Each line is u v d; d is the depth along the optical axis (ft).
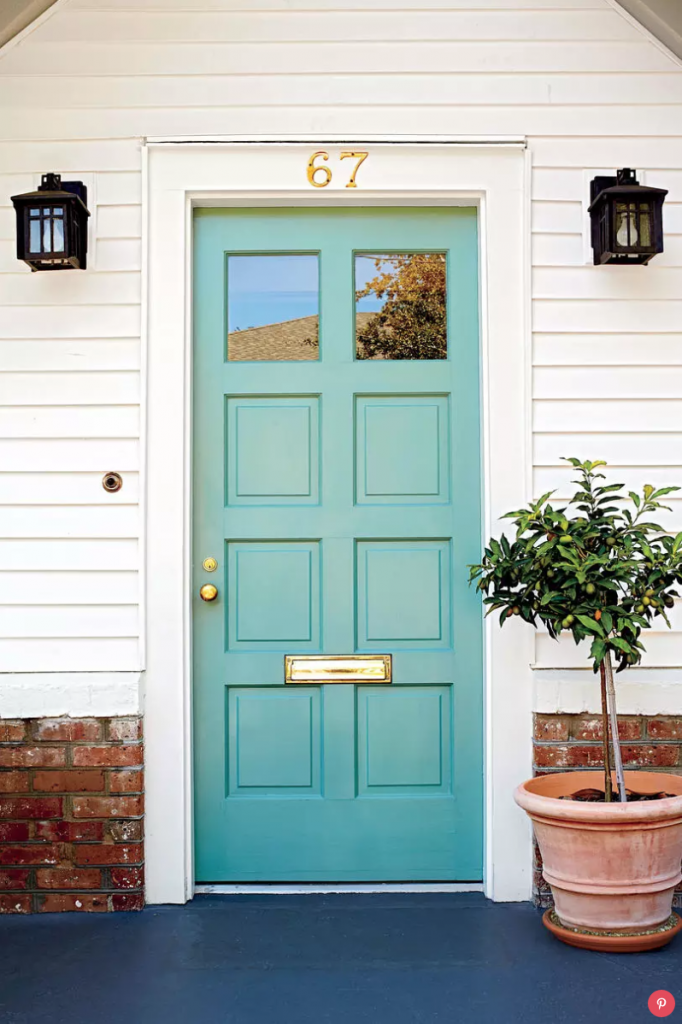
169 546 12.21
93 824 11.97
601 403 12.29
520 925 11.43
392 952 10.77
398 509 12.61
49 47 12.40
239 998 9.79
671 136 12.40
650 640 12.07
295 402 12.71
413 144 12.33
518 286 12.35
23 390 12.28
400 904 12.07
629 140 12.41
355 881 12.55
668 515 12.23
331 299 12.70
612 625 10.39
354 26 12.39
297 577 12.62
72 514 12.21
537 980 10.08
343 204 12.65
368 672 12.53
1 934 11.32
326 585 12.59
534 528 10.81
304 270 12.80
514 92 12.39
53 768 12.01
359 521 12.61
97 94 12.37
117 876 11.93
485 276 12.39
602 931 10.68
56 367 12.28
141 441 12.20
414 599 12.62
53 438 12.25
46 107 12.38
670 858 10.60
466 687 12.54
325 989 9.96
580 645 12.09
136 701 12.00
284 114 12.34
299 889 12.44
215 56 12.37
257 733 12.57
